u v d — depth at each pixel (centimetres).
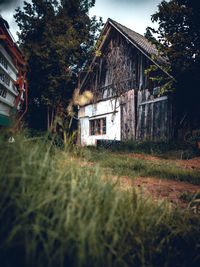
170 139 936
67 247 78
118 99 1289
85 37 1369
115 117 1301
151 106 1065
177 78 880
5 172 97
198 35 779
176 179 395
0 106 671
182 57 810
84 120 1591
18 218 80
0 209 84
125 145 1013
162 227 138
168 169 459
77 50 1388
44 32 1264
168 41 802
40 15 1338
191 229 143
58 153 153
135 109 1175
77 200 96
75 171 138
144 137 1080
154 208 155
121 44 1316
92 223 83
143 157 732
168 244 126
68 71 1402
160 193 278
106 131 1376
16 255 75
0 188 88
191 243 128
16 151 107
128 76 1244
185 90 914
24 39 1317
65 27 1349
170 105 958
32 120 1409
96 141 1398
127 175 385
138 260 106
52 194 98
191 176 404
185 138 898
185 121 921
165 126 974
